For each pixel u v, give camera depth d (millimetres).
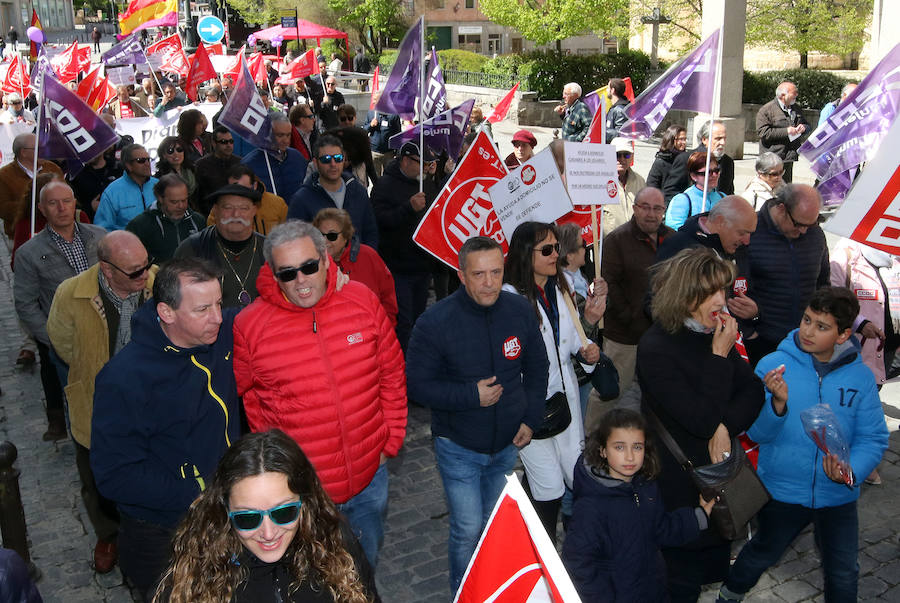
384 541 5160
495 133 23172
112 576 4867
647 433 3377
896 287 5727
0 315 9828
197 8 41406
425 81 9211
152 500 3295
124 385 3271
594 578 3332
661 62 27781
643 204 5809
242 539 2400
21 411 7199
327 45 39375
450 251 5859
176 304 3236
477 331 4051
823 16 22922
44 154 6801
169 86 14523
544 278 4539
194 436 3406
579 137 13125
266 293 3715
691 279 3621
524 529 2332
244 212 4934
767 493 3705
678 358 3703
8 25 77188
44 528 5383
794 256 5402
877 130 6293
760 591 4703
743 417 3717
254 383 3758
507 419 4129
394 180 7418
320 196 6789
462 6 51000
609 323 6043
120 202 7242
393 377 4023
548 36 26531
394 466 6152
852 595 4000
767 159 7188
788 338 4047
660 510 3457
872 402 3906
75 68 19016
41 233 5832
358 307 3828
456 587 4242
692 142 18391
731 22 15680
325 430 3691
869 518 5367
